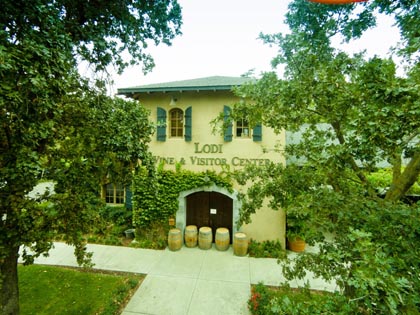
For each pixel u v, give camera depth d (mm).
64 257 7051
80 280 5844
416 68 2045
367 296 1362
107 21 4785
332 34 4281
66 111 3756
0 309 3531
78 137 3941
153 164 4746
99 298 5148
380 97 1872
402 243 1787
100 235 8594
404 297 1298
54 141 3637
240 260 7191
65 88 3188
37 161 2707
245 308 5031
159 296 5418
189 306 5082
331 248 2156
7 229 2898
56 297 5164
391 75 1812
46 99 2775
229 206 8672
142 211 8469
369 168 2893
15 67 2336
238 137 8344
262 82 3463
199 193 8852
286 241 8250
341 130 2898
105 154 4125
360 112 2064
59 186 3650
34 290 5375
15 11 2725
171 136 8828
